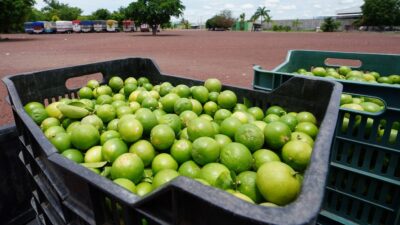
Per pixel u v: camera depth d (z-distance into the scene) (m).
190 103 2.90
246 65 13.59
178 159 2.22
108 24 71.50
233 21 115.62
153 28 52.53
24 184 3.01
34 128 1.71
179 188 1.00
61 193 1.53
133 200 1.13
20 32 61.69
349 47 23.00
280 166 1.58
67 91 3.20
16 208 2.98
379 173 2.36
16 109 2.00
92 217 1.37
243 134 2.20
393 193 2.34
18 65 12.84
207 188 0.98
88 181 1.28
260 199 1.70
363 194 2.50
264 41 31.95
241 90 3.08
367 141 2.36
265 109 2.90
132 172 1.95
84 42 29.34
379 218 2.45
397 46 24.42
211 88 3.21
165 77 3.68
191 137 2.36
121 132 2.30
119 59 3.69
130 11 50.78
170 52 19.44
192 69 12.38
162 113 2.89
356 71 4.08
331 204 2.69
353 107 2.69
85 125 2.35
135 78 3.94
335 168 2.59
